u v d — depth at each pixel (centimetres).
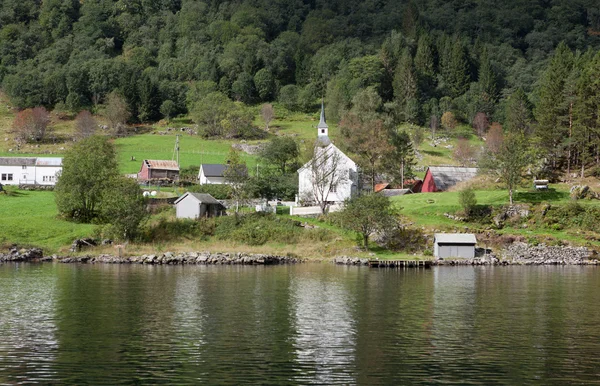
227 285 9188
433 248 12988
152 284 9206
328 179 15175
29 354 5456
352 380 4856
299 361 5319
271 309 7400
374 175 18012
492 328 6506
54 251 12488
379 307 7581
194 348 5678
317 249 12912
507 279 10144
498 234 13275
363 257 12406
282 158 19512
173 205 14788
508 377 4944
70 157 14775
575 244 13012
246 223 13712
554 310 7456
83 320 6725
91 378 4856
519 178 14750
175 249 12731
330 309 7431
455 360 5372
